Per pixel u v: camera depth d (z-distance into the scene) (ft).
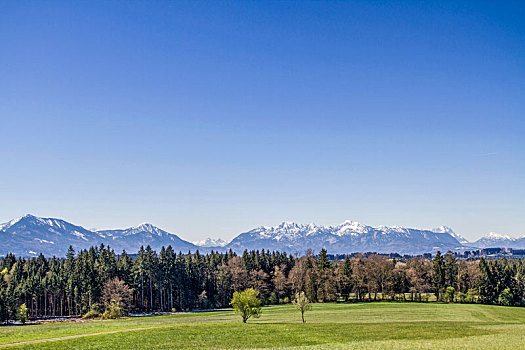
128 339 195.11
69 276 425.69
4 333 223.30
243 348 166.09
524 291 429.79
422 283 485.56
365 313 334.24
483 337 186.19
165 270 453.58
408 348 147.64
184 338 198.08
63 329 241.55
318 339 192.03
